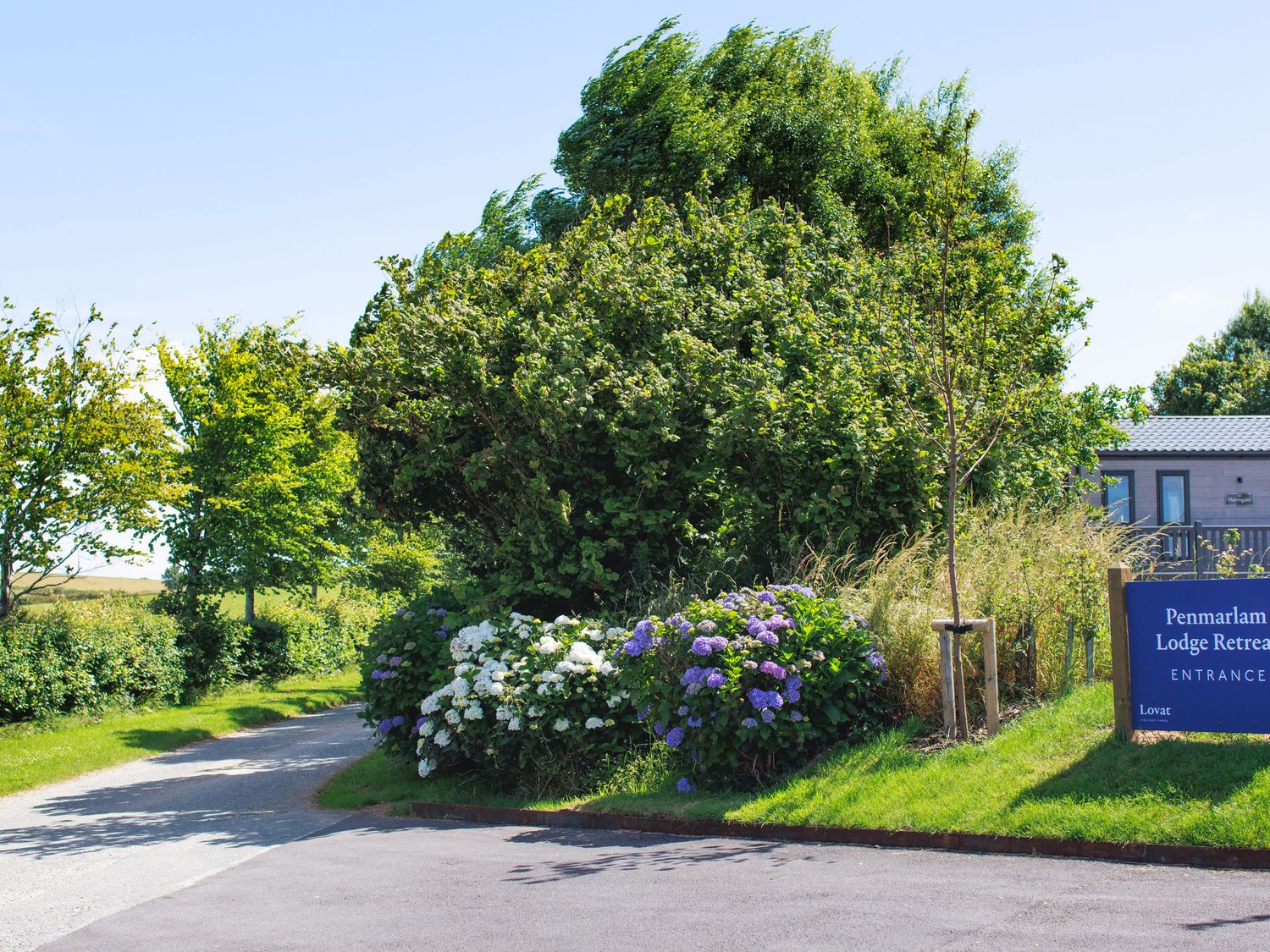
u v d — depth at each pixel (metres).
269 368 26.14
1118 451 26.16
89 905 6.89
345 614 35.66
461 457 12.34
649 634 8.96
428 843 8.30
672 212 15.79
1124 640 7.62
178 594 26.80
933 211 10.01
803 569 10.77
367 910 6.29
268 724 21.28
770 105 23.67
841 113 24.30
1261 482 26.20
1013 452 13.52
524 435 11.77
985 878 5.95
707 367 11.95
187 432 27.05
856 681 8.67
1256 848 5.79
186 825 10.05
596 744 9.65
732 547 11.64
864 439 10.96
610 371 11.62
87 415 20.31
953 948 4.79
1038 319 10.73
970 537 11.01
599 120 23.98
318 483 28.89
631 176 22.80
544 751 9.69
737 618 8.74
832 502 11.02
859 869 6.39
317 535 30.92
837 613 9.02
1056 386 15.04
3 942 6.10
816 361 12.70
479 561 13.85
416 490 13.42
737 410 11.27
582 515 11.78
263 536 27.47
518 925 5.71
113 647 21.25
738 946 5.06
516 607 11.73
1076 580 9.68
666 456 12.00
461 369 11.63
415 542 36.12
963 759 7.93
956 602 8.55
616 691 9.65
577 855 7.43
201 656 25.83
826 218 21.84
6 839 9.71
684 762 9.15
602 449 11.70
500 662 9.89
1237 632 7.29
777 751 8.68
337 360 12.41
